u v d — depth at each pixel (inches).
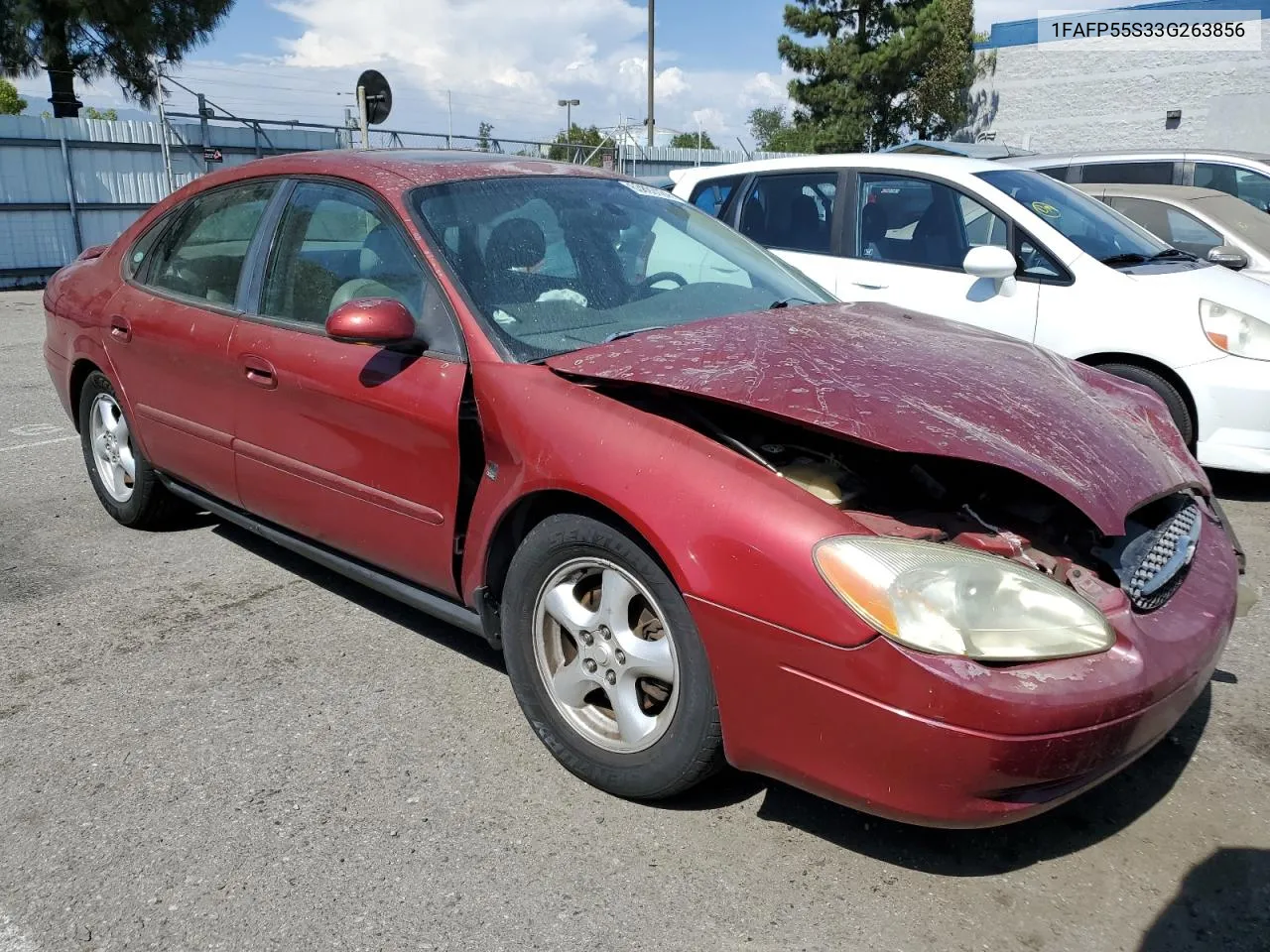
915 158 237.9
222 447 145.8
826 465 96.3
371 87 448.1
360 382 121.0
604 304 124.8
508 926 87.6
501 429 106.9
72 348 178.5
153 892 91.7
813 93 1266.0
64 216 641.0
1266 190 334.6
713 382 97.7
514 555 109.7
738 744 92.0
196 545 177.0
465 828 100.5
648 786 100.6
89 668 132.8
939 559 83.5
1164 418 115.3
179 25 930.1
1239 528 190.4
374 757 112.8
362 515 125.7
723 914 89.0
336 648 138.8
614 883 92.9
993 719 79.1
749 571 87.7
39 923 88.0
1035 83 1079.6
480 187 132.6
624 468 96.3
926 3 1209.4
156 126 671.1
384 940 86.0
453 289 116.6
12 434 253.9
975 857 96.6
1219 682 130.0
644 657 99.5
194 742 115.6
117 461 179.6
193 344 146.3
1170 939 86.4
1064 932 87.1
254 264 142.0
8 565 167.6
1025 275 211.8
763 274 146.5
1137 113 988.6
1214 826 101.0
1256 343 189.8
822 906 90.0
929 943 85.8
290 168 143.6
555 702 108.2
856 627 82.3
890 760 82.9
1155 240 229.3
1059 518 95.4
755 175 260.5
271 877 93.6
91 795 105.7
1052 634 83.0
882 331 120.0
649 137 1234.6
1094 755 82.8
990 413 97.1
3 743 115.4
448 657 136.1
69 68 919.0
